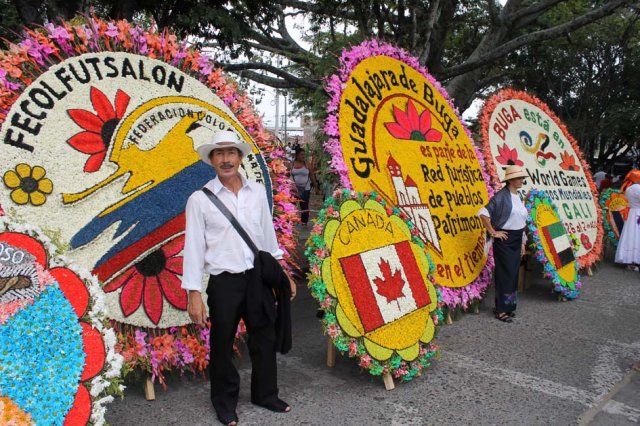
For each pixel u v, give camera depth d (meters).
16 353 2.97
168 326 4.29
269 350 3.96
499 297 6.44
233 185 3.79
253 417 3.89
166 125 4.59
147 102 4.52
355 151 5.78
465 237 6.77
